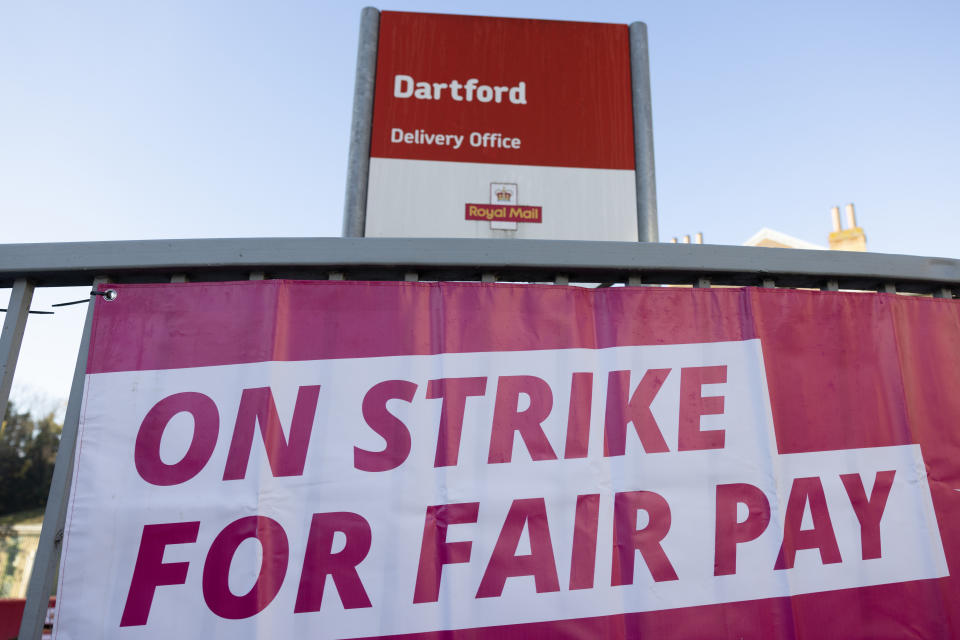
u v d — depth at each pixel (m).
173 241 2.27
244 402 2.16
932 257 2.60
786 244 18.84
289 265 2.28
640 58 3.79
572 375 2.29
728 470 2.27
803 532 2.24
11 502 32.97
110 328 2.20
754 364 2.37
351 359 2.22
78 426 2.12
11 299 2.21
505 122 3.61
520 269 2.38
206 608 2.00
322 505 2.10
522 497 2.17
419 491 2.14
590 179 3.58
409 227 3.38
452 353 2.26
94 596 1.99
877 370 2.43
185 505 2.07
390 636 2.02
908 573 2.25
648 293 2.40
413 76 3.61
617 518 2.19
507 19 3.78
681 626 2.11
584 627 2.08
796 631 2.14
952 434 2.42
